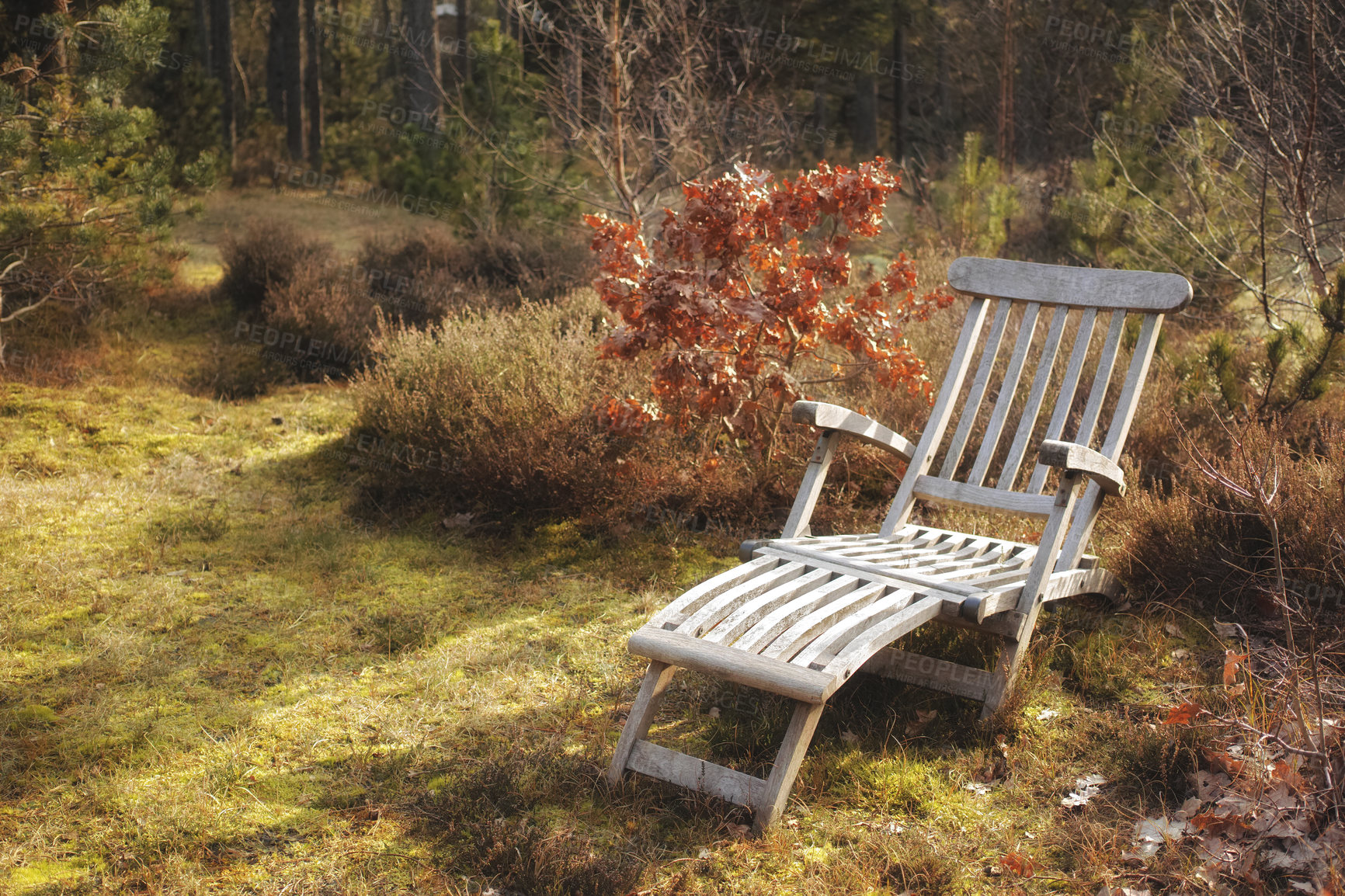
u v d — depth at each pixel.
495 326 5.64
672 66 8.16
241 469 5.33
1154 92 8.62
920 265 7.70
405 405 5.09
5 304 6.69
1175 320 6.85
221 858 2.39
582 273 8.09
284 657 3.44
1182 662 3.31
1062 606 3.53
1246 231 6.41
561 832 2.48
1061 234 9.02
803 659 2.49
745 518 4.64
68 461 5.22
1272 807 2.31
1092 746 2.87
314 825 2.52
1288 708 2.62
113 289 7.34
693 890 2.29
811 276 4.24
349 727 3.01
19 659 3.34
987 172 9.22
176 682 3.24
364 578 4.12
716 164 8.10
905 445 3.68
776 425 4.61
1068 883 2.30
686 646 2.56
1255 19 6.17
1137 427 4.77
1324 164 5.80
